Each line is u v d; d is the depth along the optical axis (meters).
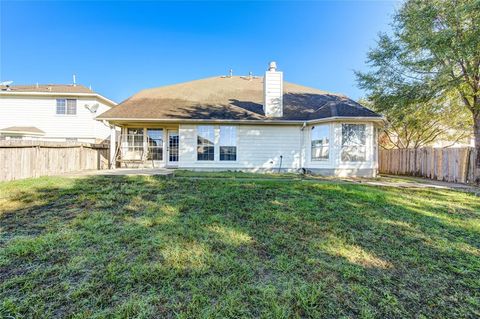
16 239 3.16
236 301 2.01
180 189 6.23
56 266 2.52
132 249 2.93
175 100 12.34
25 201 4.97
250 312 1.89
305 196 5.73
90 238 3.22
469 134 14.16
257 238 3.33
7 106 16.36
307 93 13.64
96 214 4.21
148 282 2.26
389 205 5.18
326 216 4.33
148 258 2.71
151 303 1.98
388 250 3.05
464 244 3.30
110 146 12.14
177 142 12.46
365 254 2.93
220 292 2.13
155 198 5.33
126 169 10.97
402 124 13.55
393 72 10.56
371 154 10.25
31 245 2.97
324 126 10.59
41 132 15.85
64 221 3.88
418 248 3.14
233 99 12.62
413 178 10.48
